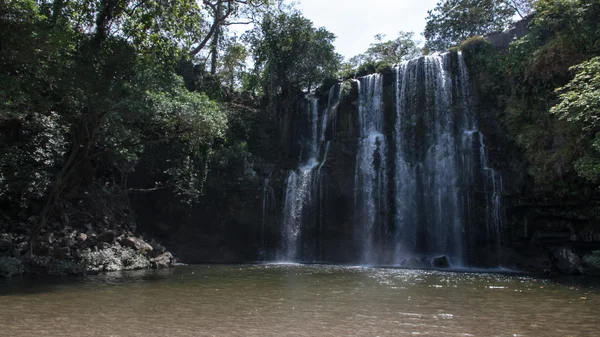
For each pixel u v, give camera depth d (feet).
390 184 95.81
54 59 56.34
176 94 73.51
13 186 61.21
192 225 97.66
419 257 85.87
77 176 75.20
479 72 91.56
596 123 55.77
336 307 35.63
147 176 93.45
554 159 69.56
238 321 29.91
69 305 35.22
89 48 60.08
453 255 85.25
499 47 95.30
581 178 65.92
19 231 63.31
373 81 105.50
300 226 100.73
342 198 99.14
